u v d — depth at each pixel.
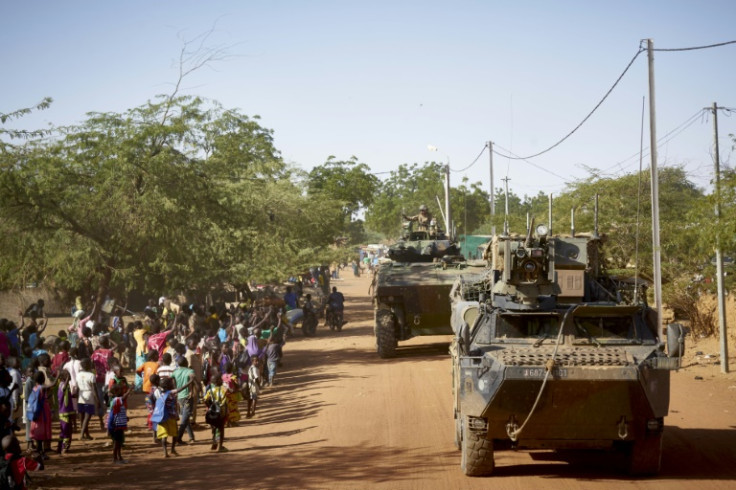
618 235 25.34
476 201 64.88
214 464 11.61
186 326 20.22
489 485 9.65
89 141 22.12
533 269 10.88
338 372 20.17
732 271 21.50
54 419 15.77
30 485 10.45
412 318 21.83
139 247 22.38
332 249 38.47
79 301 23.22
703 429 12.58
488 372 9.69
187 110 23.89
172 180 22.89
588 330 10.59
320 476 10.43
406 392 16.62
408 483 9.87
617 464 10.69
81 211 21.67
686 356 20.34
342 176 48.34
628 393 9.38
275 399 17.34
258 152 38.47
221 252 24.73
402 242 25.48
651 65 19.39
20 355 15.91
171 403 12.55
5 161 19.84
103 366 15.55
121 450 13.09
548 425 9.74
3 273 20.62
